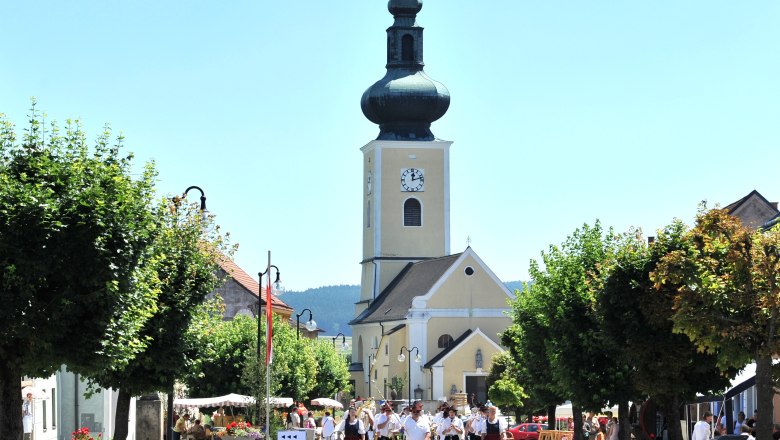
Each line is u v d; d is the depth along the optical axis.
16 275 31.55
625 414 51.12
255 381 65.00
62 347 32.53
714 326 35.81
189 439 58.16
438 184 145.12
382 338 136.62
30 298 31.59
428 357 129.88
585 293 51.50
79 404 62.81
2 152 33.81
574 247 55.06
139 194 35.66
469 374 126.50
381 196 144.62
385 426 52.12
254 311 104.50
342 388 112.69
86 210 32.66
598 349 50.97
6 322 31.33
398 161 144.88
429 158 145.12
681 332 41.09
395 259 145.00
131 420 65.69
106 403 63.28
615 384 50.91
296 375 84.69
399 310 135.00
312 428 57.97
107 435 63.50
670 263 37.03
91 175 33.62
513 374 94.56
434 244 145.00
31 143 34.16
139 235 34.06
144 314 35.12
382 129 147.75
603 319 45.38
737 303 35.69
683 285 37.41
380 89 145.75
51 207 32.03
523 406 94.38
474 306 130.75
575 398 51.53
